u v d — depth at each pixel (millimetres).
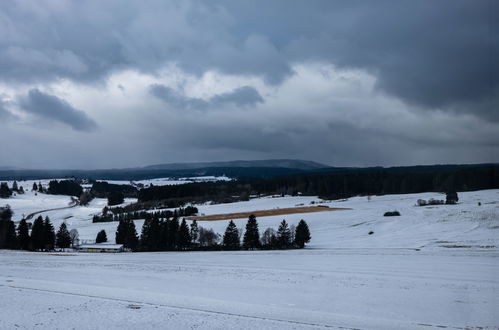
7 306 15883
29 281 22688
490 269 29469
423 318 15242
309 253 47969
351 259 38469
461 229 68688
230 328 13328
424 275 26391
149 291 20359
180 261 39281
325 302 17953
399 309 16703
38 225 79688
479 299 18641
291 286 22344
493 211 81438
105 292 19266
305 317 14852
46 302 16625
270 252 52844
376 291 20703
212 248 68312
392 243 60500
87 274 28031
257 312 15523
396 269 29859
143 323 13836
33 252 65000
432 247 51562
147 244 77812
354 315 15508
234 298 18703
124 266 33719
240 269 30656
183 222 76500
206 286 22406
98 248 82125
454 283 22891
